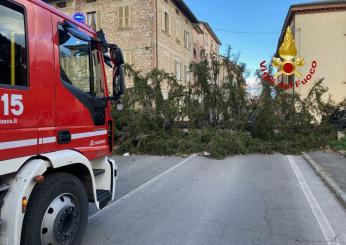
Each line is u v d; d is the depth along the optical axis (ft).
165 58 98.12
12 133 11.23
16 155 11.42
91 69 15.75
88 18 96.07
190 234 16.96
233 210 20.83
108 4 93.66
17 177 11.49
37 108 12.28
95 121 15.99
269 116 48.62
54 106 13.14
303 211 20.76
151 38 90.43
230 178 30.07
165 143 44.39
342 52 86.17
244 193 24.88
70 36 14.25
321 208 21.42
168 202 22.52
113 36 93.35
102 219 19.06
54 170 13.55
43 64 12.60
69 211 13.33
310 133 49.80
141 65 90.89
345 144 46.44
